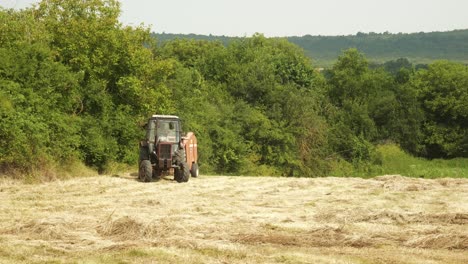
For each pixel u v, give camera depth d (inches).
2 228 507.8
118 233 480.7
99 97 1272.1
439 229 499.2
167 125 1023.6
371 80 3016.7
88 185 919.0
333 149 2618.1
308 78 2950.3
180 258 390.6
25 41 1174.3
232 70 2529.5
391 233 482.6
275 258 394.9
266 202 726.5
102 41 1338.6
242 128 2178.9
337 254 413.4
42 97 1076.5
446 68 3334.2
